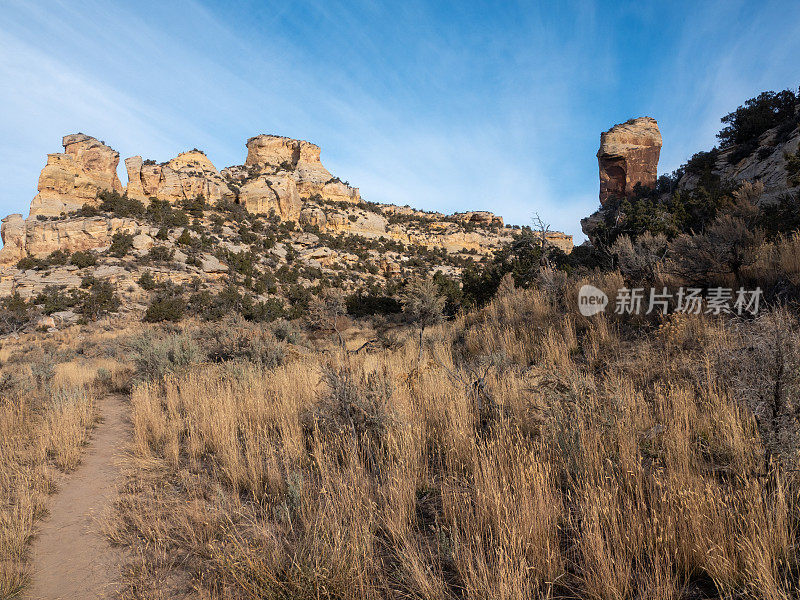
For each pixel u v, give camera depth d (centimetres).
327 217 12256
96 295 5253
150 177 10225
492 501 314
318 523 324
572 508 313
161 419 705
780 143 2831
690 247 809
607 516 279
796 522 261
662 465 364
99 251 6769
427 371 732
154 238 7506
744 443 340
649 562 254
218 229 8919
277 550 296
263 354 1120
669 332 643
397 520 323
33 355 2911
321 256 9269
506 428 438
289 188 11931
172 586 293
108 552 352
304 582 257
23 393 941
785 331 343
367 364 824
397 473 382
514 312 1073
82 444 665
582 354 746
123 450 634
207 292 5706
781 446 307
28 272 6181
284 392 701
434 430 526
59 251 6875
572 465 363
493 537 303
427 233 13712
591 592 230
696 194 2297
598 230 2231
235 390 833
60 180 9062
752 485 275
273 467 457
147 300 5612
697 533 249
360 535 303
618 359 655
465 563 266
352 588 257
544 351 779
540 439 432
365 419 526
